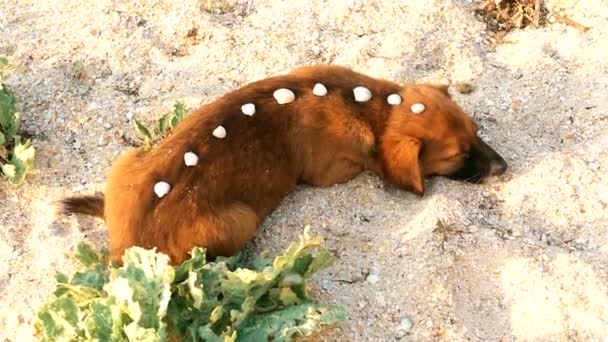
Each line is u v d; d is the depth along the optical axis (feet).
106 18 6.91
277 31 6.86
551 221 6.08
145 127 6.34
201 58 6.75
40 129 6.49
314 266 5.71
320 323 5.56
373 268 5.89
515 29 6.93
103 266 5.80
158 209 5.71
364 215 6.08
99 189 6.25
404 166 6.06
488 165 6.14
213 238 5.74
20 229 6.13
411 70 6.69
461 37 6.84
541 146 6.35
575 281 5.81
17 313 5.82
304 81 6.12
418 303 5.77
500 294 5.82
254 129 5.94
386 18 6.92
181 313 5.59
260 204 5.99
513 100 6.55
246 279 5.52
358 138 6.07
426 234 5.94
